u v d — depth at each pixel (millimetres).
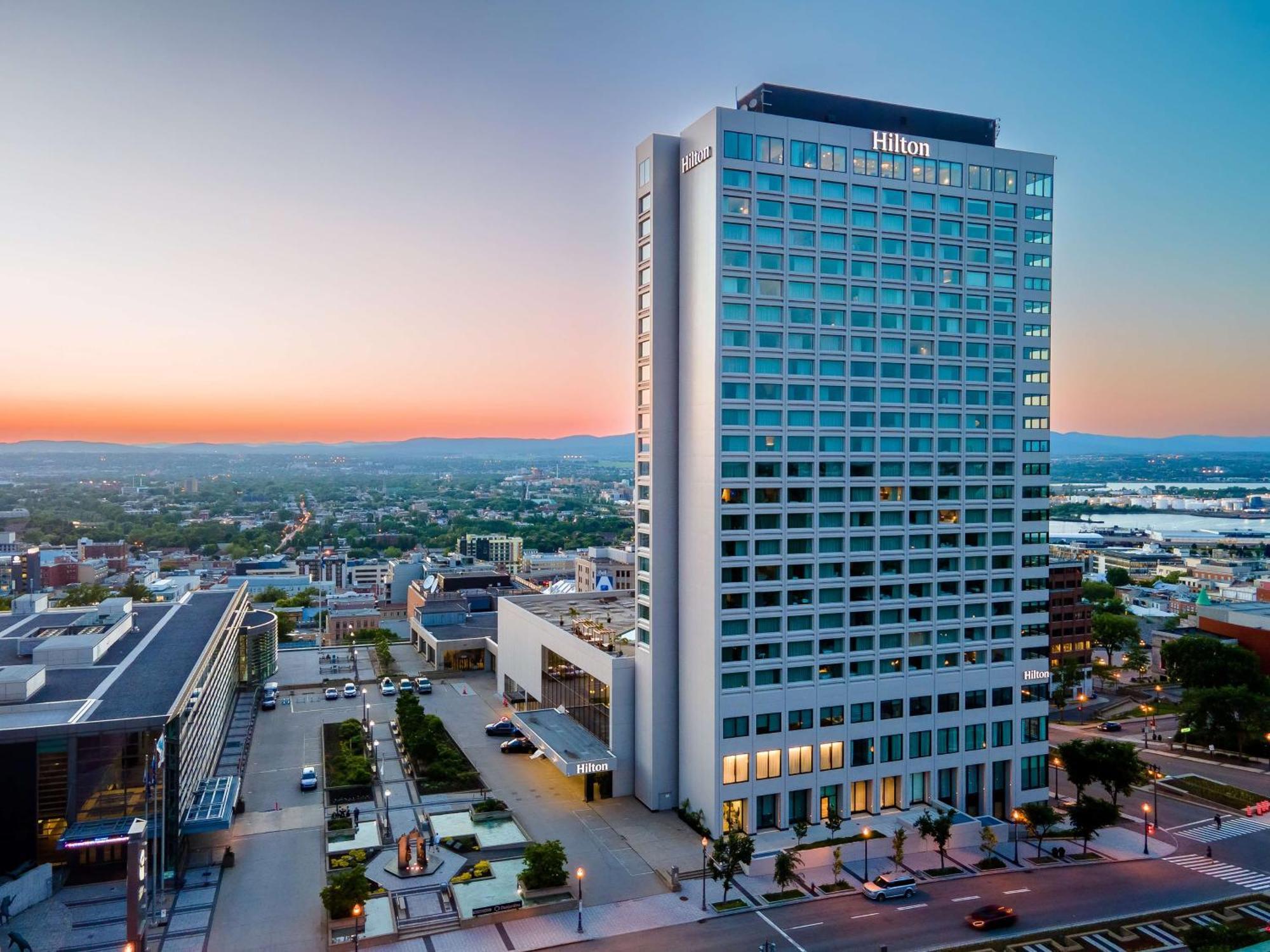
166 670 119875
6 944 83438
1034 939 88500
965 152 121625
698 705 114125
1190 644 189125
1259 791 136875
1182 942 88438
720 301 109812
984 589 122688
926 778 119812
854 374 115812
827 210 114500
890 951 85688
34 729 94312
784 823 111875
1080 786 119188
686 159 117312
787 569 112688
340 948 84250
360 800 125625
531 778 135375
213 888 98062
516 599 187125
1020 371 124688
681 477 119125
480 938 87312
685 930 89375
